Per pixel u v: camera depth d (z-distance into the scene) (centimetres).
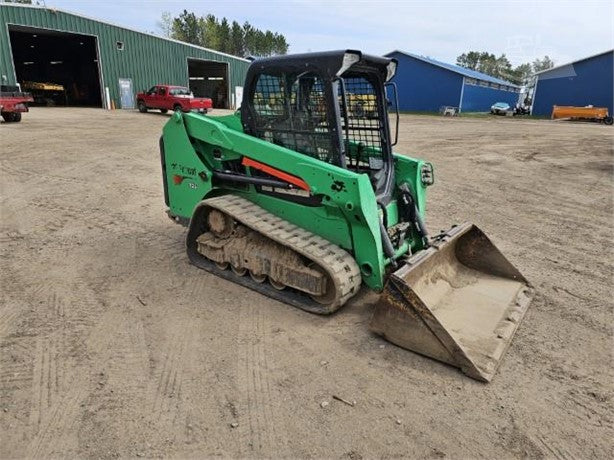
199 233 500
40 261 512
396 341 359
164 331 377
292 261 415
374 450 263
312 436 272
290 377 324
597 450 268
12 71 2442
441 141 1798
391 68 434
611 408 303
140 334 372
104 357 341
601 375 338
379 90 440
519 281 459
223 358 344
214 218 469
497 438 275
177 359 341
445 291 430
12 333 368
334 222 405
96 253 538
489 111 4784
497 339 366
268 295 436
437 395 310
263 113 436
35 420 278
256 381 319
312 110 400
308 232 424
